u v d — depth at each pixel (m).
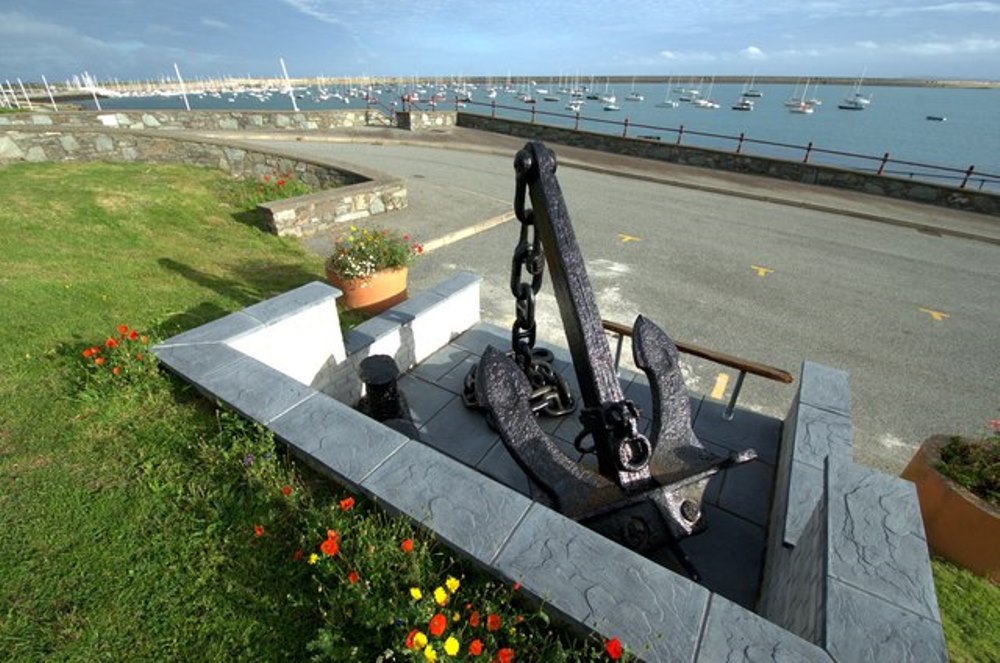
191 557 2.19
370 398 3.99
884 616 1.57
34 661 1.79
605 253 9.20
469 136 20.75
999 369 5.91
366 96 26.25
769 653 1.54
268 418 2.67
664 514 2.80
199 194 9.48
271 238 8.23
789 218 12.02
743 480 3.73
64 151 10.72
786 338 6.43
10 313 4.24
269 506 2.38
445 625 1.61
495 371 2.86
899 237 10.91
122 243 6.90
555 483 2.76
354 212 9.59
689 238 10.20
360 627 1.86
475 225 9.77
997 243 10.71
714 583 2.98
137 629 1.91
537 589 1.76
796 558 2.24
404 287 6.15
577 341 3.03
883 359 6.04
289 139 18.80
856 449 4.60
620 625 1.64
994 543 3.09
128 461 2.68
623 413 2.77
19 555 2.17
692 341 6.29
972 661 2.70
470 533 1.99
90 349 3.38
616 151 18.75
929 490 3.40
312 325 4.04
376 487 2.21
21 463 2.65
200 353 3.25
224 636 1.89
